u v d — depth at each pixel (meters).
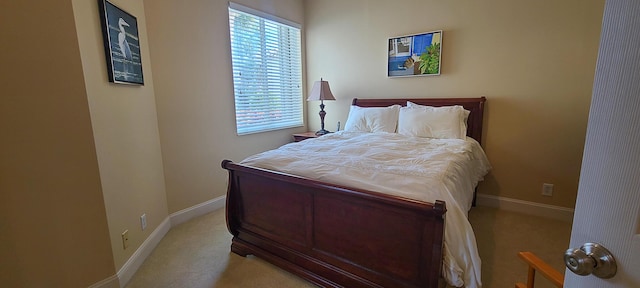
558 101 2.42
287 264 1.77
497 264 1.88
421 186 1.34
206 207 2.80
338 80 3.63
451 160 1.75
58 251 1.52
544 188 2.59
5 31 1.29
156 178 2.29
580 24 2.25
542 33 2.40
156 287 1.73
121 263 1.74
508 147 2.69
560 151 2.47
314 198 1.59
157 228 2.26
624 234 0.45
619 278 0.46
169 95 2.40
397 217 1.32
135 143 1.99
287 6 3.45
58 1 1.36
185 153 2.58
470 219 2.57
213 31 2.69
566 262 0.51
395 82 3.22
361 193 1.36
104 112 1.63
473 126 2.76
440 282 1.29
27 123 1.37
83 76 1.45
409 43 3.04
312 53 3.78
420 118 2.75
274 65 3.42
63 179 1.48
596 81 0.46
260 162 1.86
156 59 2.29
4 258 1.44
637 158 0.42
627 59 0.42
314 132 3.89
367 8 3.26
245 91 3.10
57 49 1.39
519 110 2.59
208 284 1.74
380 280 1.43
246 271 1.86
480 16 2.64
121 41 1.81
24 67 1.33
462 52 2.77
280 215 1.77
